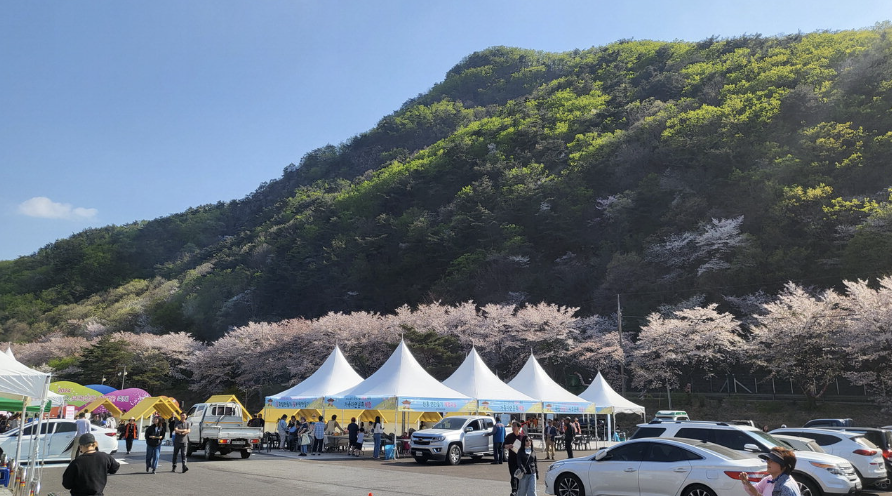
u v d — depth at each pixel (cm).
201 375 7781
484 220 9569
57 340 9994
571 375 6650
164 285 14300
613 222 8769
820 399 4744
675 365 5288
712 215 7544
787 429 1683
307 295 10875
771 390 5497
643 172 9538
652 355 5338
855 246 5581
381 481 1805
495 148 13375
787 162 7362
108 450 2370
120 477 1861
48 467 2123
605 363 5688
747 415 4653
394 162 17812
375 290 10081
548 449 2723
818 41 11288
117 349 7838
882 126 7638
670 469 1213
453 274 9119
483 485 1716
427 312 7019
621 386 5700
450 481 1814
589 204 9481
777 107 8756
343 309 10162
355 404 2738
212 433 2548
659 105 11706
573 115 13675
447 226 10325
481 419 2598
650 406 5291
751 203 7300
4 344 10469
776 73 10225
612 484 1277
